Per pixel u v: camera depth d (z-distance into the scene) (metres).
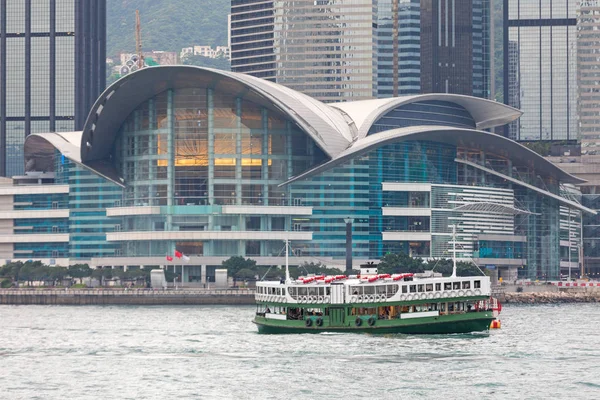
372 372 176.50
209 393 162.12
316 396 159.50
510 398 157.75
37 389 166.38
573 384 166.88
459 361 187.12
